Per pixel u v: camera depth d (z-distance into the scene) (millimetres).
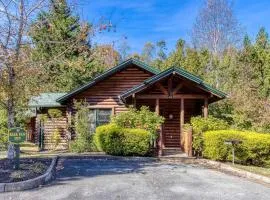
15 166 12133
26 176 11016
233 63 32875
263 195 9742
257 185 11227
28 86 14336
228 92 29328
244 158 16688
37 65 14281
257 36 32531
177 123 24172
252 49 30172
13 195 9297
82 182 11164
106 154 19281
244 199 9219
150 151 18719
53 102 26562
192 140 18406
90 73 33719
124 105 23828
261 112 23188
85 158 17906
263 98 25625
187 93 20672
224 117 26234
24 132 12047
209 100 22094
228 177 12711
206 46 49969
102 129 19391
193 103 24016
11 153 14336
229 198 9297
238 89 27891
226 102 27188
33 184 10258
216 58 38250
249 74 29344
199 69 36906
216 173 13633
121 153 18656
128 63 24109
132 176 12461
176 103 24219
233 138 16797
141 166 15250
